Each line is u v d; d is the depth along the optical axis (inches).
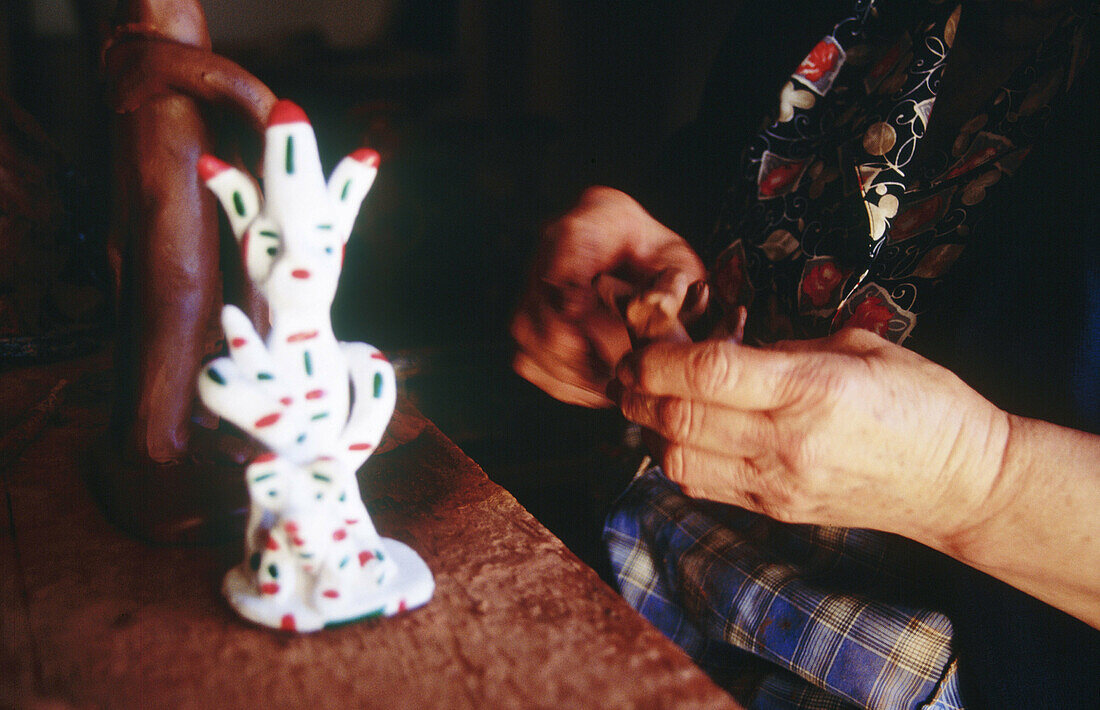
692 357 12.9
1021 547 13.8
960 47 19.6
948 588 17.6
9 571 13.8
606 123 46.7
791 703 18.2
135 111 14.5
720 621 18.6
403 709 11.7
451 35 41.4
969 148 17.7
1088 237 16.0
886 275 18.2
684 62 47.3
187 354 15.1
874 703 16.9
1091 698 15.6
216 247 15.2
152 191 14.6
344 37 39.5
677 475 14.5
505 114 43.8
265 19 37.8
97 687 11.8
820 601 17.7
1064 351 16.1
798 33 23.1
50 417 18.6
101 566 14.0
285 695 11.9
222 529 14.6
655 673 12.5
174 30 14.4
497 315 40.8
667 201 25.1
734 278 20.3
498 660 12.6
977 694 17.6
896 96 17.9
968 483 13.5
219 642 12.6
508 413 32.6
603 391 18.1
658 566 20.4
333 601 12.8
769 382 12.8
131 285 15.1
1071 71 16.6
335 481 12.7
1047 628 15.9
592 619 13.4
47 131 34.3
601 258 17.4
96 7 33.6
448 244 41.9
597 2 44.0
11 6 32.4
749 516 20.2
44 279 23.6
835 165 18.9
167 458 15.3
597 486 24.7
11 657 12.2
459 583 14.0
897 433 13.0
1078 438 13.8
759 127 20.8
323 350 12.8
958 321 18.2
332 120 40.2
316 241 12.5
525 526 15.6
